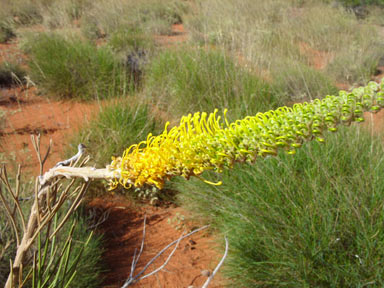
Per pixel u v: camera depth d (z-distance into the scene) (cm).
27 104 657
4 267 249
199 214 352
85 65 668
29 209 285
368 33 1007
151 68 691
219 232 340
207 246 333
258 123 80
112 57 720
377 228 248
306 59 810
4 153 456
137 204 395
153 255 323
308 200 278
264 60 637
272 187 295
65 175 104
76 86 667
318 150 319
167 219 374
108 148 415
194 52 641
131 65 730
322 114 74
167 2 1411
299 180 296
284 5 1146
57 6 1139
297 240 259
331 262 248
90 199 393
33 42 846
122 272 302
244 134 80
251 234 279
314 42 923
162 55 695
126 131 427
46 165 451
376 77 787
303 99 580
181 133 85
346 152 314
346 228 254
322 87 581
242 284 269
